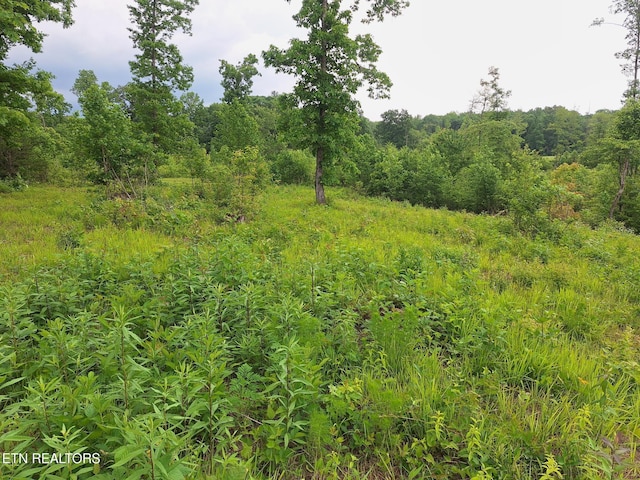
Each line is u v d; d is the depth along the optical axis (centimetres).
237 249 627
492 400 336
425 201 2683
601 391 334
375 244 912
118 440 217
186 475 199
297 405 281
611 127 2286
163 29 2073
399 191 2758
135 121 2189
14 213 1148
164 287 466
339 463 256
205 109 6297
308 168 3266
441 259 752
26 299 411
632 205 2236
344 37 1678
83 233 862
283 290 480
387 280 552
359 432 286
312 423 258
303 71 1711
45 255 672
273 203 1773
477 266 733
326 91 1736
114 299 414
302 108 1786
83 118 1513
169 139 2177
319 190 1872
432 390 316
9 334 332
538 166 1730
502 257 846
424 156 2864
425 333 424
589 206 2402
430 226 1267
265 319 368
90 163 1616
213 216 1219
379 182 2789
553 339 425
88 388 253
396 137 7288
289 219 1276
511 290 613
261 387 317
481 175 2380
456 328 440
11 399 294
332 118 1745
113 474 200
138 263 567
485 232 1170
